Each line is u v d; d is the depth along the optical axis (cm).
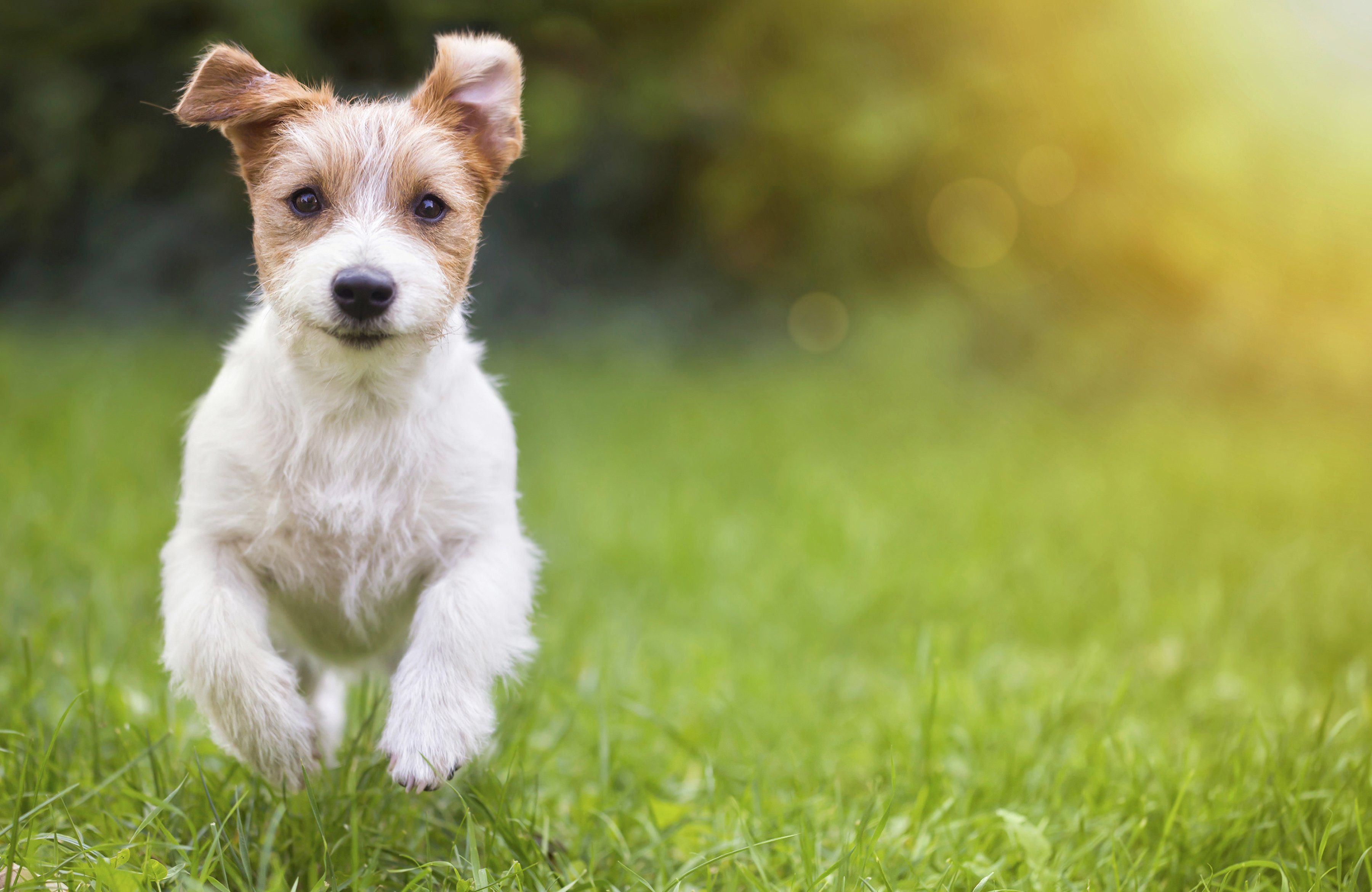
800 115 1247
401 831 296
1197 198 1338
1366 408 1250
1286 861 294
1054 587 577
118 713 343
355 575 311
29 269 1203
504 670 303
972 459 900
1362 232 1305
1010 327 1329
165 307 1184
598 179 1304
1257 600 566
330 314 292
